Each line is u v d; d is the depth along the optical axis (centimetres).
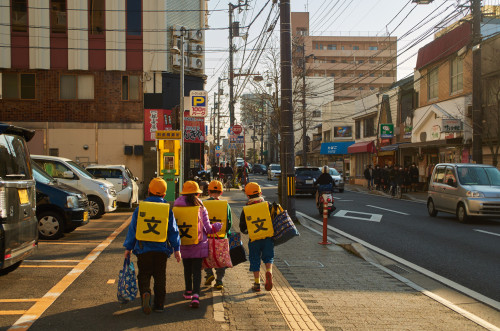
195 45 2844
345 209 1892
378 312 580
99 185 1480
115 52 2520
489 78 2308
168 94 2631
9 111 2462
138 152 2525
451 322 543
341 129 4950
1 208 604
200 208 578
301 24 8100
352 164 4603
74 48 2491
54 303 571
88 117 2514
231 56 2928
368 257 928
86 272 739
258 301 611
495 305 627
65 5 2486
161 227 517
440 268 848
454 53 2600
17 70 2462
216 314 540
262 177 6041
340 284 721
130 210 1775
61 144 2498
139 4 2542
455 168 1544
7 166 651
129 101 2541
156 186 533
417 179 2925
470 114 2412
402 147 3048
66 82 2503
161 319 516
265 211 638
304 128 3869
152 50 2552
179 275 731
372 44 8206
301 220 1472
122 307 559
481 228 1342
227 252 609
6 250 609
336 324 531
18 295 607
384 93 3784
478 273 805
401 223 1466
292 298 629
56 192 1077
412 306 608
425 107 3011
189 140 2902
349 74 8125
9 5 2442
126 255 524
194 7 2878
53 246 976
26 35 2464
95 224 1359
